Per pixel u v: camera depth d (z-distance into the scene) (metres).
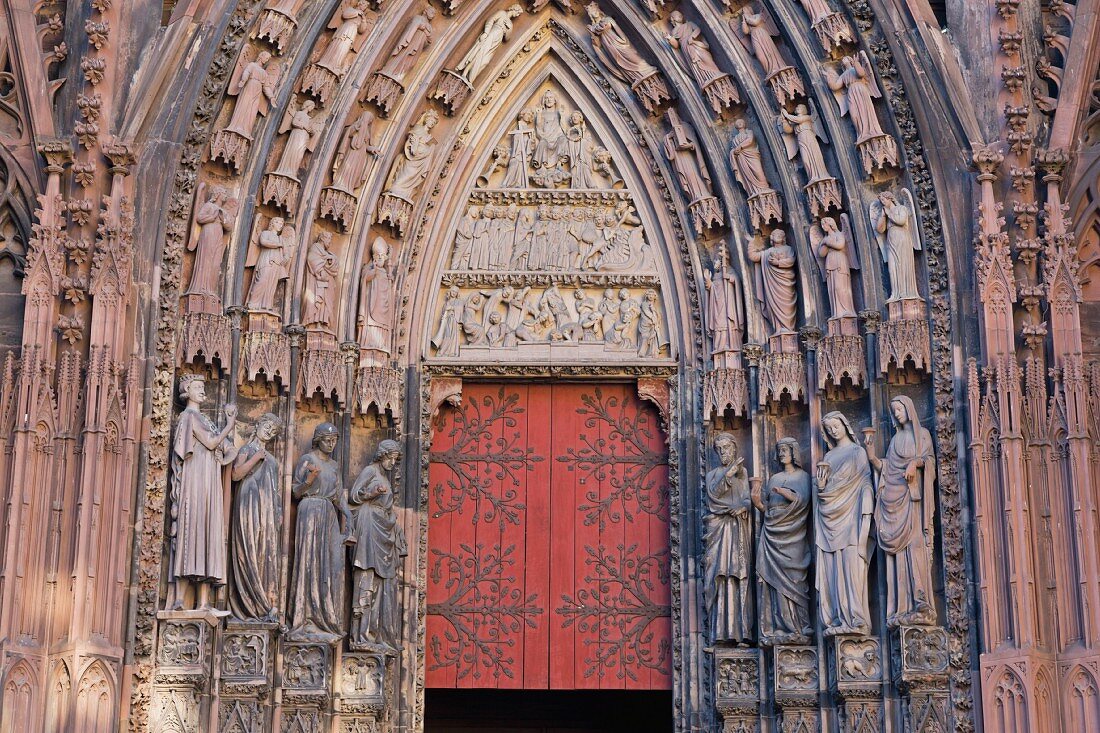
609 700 32.25
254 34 27.88
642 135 29.66
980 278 26.06
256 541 26.11
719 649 26.84
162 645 25.19
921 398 26.58
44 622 24.30
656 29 29.58
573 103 30.34
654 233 29.53
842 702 25.67
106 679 24.39
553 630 28.33
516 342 29.09
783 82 28.22
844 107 27.77
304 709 26.03
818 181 27.62
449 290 29.41
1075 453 24.97
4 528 24.53
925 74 27.27
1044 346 25.81
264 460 26.53
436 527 28.77
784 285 27.81
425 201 29.30
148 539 25.56
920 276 26.94
